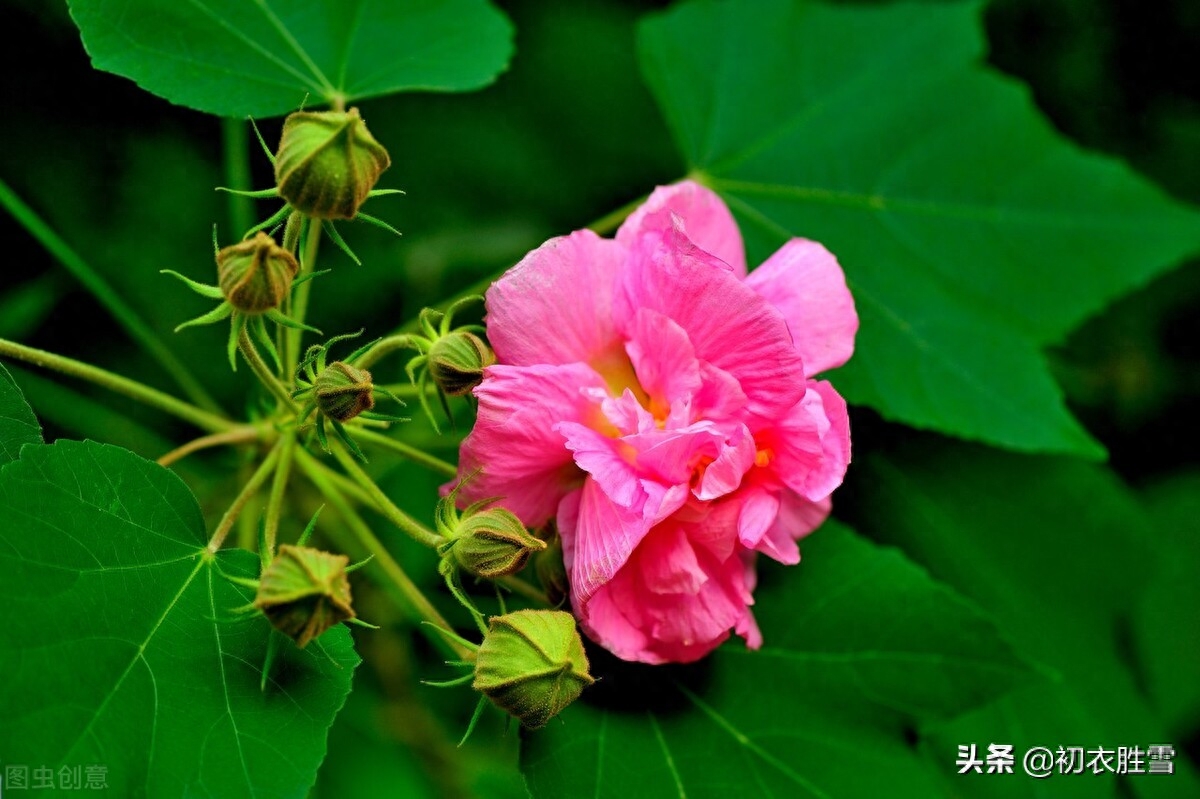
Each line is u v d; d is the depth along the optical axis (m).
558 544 0.74
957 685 0.78
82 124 0.87
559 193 0.92
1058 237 0.88
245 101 0.79
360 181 0.71
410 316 0.88
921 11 0.91
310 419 0.73
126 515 0.72
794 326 0.75
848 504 0.85
